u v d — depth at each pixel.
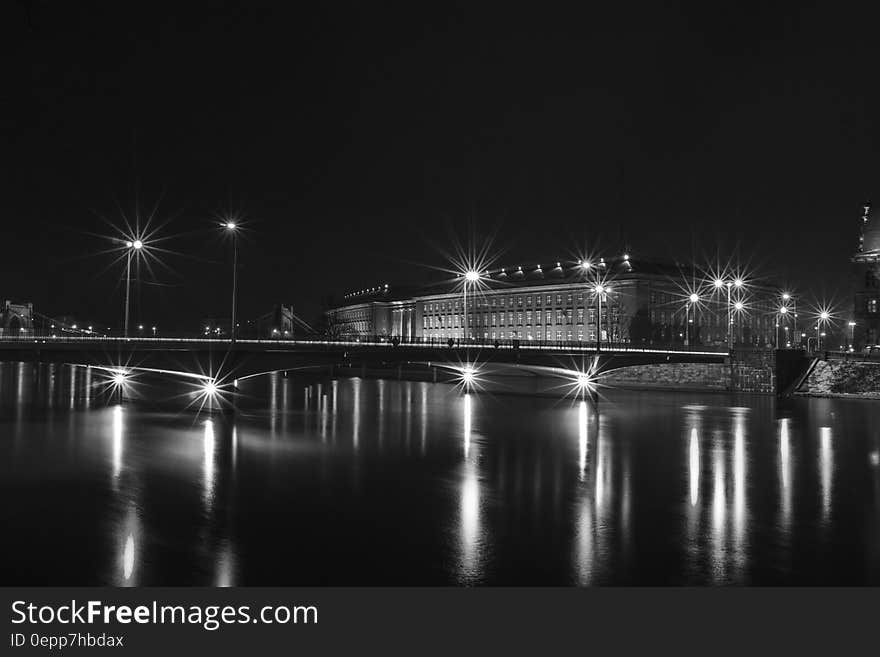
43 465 48.28
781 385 115.00
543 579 27.58
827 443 62.44
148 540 32.09
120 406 85.38
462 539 32.50
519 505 39.16
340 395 112.56
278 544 31.61
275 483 44.03
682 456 55.50
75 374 151.38
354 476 46.56
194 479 44.75
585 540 32.53
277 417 78.88
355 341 86.44
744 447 60.22
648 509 38.44
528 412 87.56
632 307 169.00
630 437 65.69
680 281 179.25
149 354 72.12
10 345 65.62
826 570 28.89
